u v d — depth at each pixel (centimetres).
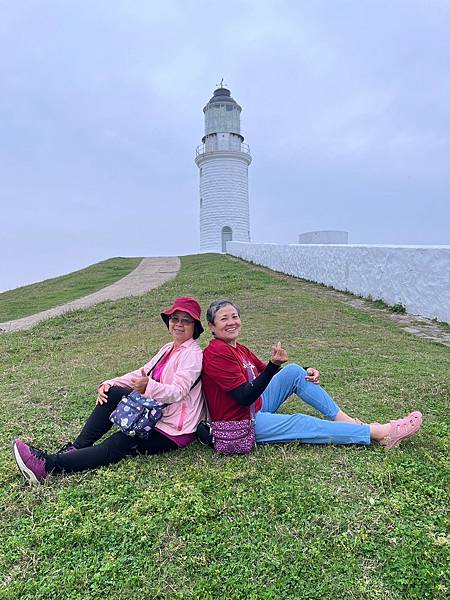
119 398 352
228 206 3934
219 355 338
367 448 355
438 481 310
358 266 1279
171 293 1498
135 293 1708
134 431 331
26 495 311
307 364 615
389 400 468
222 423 346
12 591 230
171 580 233
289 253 1866
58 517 285
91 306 1408
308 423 360
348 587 225
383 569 236
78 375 648
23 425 448
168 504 292
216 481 315
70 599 225
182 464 339
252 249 2522
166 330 977
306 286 1516
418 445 363
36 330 1108
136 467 338
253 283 1562
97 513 288
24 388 595
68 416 471
